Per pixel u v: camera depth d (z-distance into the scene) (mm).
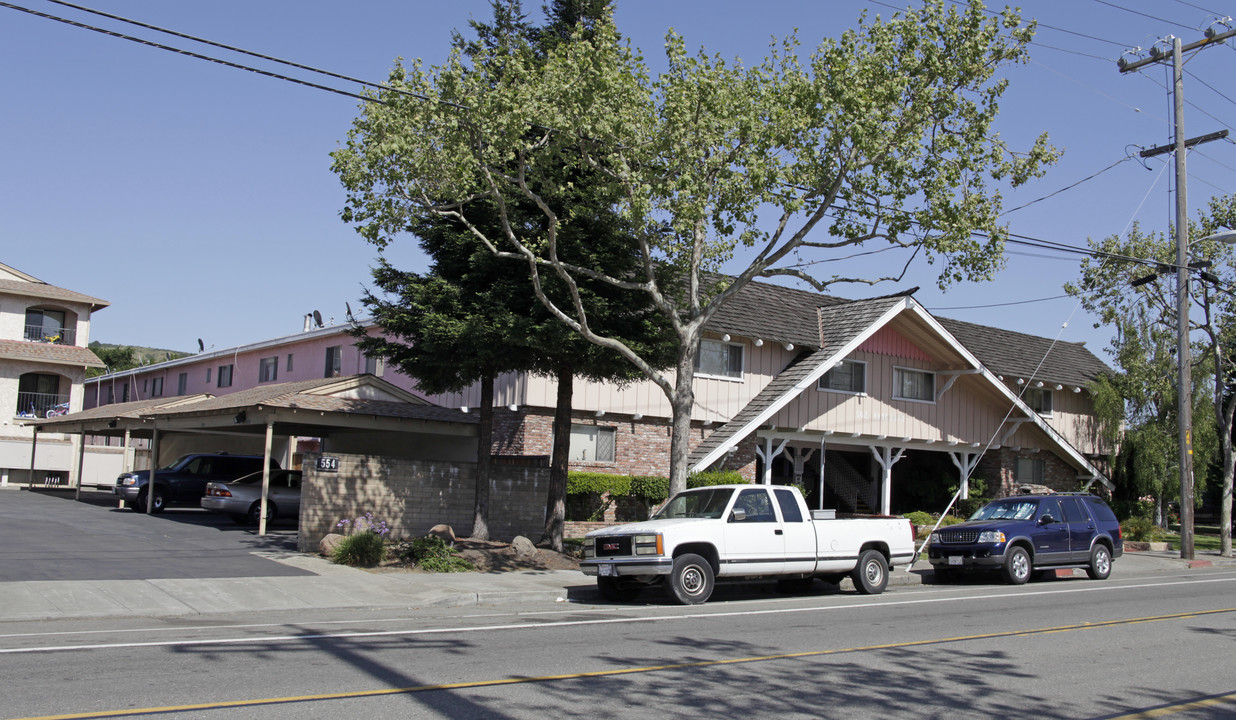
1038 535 19688
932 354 32312
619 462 26406
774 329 28812
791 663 9438
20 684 7676
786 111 15148
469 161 14453
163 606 12750
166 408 28250
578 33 15336
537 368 19562
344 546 17250
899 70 15336
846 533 16250
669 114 15180
